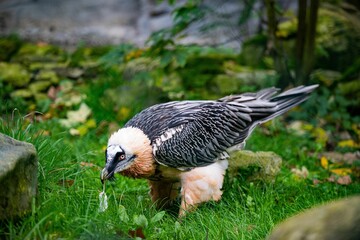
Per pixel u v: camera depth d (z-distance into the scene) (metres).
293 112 11.34
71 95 11.74
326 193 7.99
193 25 14.58
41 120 10.30
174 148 7.24
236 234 6.39
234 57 13.19
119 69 12.55
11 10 15.52
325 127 11.30
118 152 7.03
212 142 7.55
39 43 14.25
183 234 6.40
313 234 4.53
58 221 5.69
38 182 6.42
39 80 12.48
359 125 11.39
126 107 11.16
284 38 13.17
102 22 15.58
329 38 13.12
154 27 15.34
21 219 5.57
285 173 8.72
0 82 12.03
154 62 12.59
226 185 7.86
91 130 10.30
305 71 12.21
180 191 7.68
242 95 8.32
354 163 9.48
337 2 13.43
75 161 7.90
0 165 5.36
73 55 13.47
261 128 10.82
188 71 12.53
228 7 14.46
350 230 4.42
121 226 6.05
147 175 7.30
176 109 7.63
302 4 12.00
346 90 12.32
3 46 13.55
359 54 13.07
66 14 15.55
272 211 7.12
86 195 6.74
